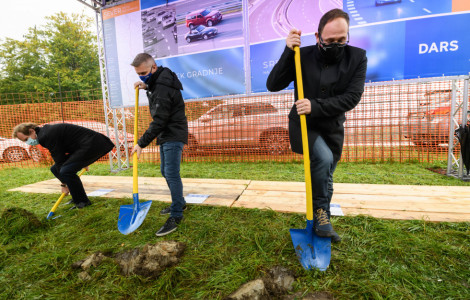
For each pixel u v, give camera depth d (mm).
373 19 3465
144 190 3467
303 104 1512
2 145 7152
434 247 1670
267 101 5406
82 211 2799
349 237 1876
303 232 1681
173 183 2270
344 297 1325
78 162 2869
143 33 4633
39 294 1509
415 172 4062
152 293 1446
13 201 3305
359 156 5410
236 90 4207
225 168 5031
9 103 7949
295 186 3309
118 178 4293
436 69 3354
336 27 1459
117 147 5363
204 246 1923
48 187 3934
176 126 2275
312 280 1453
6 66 25391
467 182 3359
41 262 1818
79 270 1730
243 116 5562
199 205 2691
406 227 1979
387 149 5426
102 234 2209
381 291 1341
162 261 1700
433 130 4945
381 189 2975
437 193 2754
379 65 3521
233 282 1468
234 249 1860
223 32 4133
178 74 4492
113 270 1665
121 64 4887
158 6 4465
